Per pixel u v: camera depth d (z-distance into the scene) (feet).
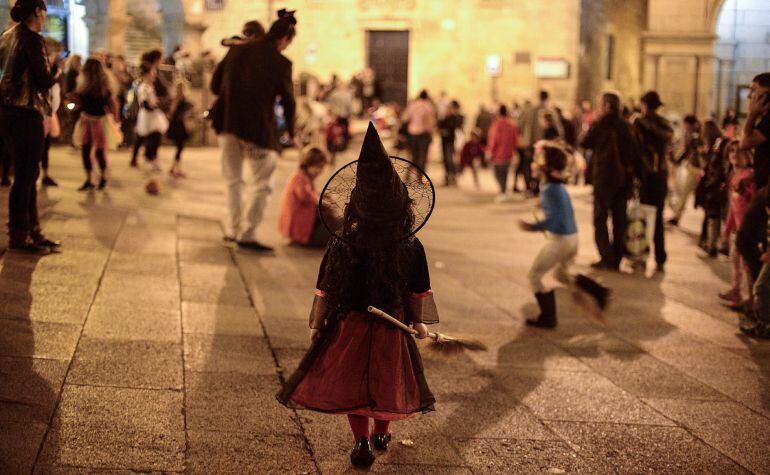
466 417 18.31
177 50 82.17
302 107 82.33
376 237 14.14
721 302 31.07
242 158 33.17
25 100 24.89
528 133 63.46
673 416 19.19
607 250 36.32
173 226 35.06
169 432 15.70
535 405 19.36
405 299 14.65
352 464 15.12
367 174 14.05
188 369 19.13
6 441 14.33
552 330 26.21
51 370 17.79
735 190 30.45
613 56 124.57
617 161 35.35
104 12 79.97
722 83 120.06
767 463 16.78
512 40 112.47
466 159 69.00
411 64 114.73
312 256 33.50
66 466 13.91
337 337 14.38
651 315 28.68
